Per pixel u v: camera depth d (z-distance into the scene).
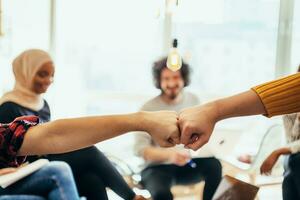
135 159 2.48
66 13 3.79
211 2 3.36
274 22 3.76
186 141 0.69
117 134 0.69
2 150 0.84
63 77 3.79
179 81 2.45
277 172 2.24
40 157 1.65
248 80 3.91
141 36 3.87
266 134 2.43
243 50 3.88
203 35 3.82
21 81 2.26
